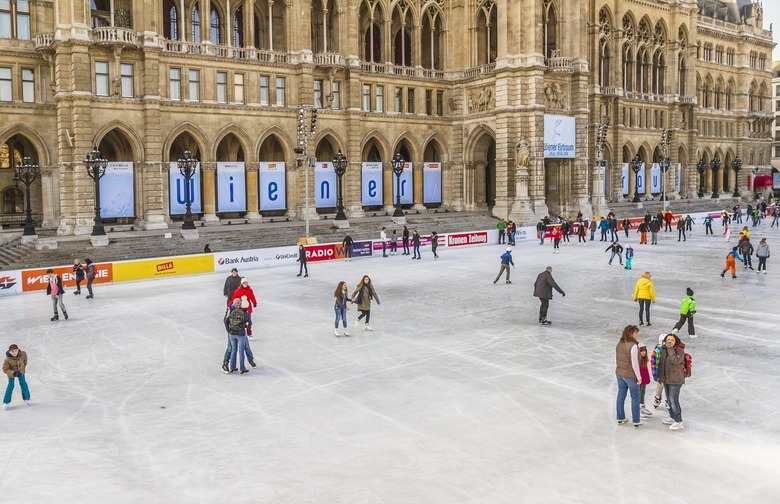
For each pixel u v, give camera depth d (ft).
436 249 168.66
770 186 379.76
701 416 53.52
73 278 127.34
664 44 317.42
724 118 369.71
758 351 72.64
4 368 58.34
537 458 45.83
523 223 222.07
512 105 229.86
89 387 64.13
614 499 39.81
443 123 250.98
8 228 182.70
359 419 53.98
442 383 63.10
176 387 63.57
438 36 254.27
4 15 177.58
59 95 173.17
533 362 69.87
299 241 162.09
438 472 43.86
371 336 82.84
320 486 42.14
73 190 176.76
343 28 220.84
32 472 45.09
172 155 205.46
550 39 249.55
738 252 138.21
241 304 74.95
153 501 40.63
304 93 211.41
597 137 260.42
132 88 183.01
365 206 240.12
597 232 231.30
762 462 44.73
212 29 208.95
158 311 101.55
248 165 205.57
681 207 294.66
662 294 107.96
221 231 174.29
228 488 42.14
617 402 52.01
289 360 72.28
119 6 194.90
